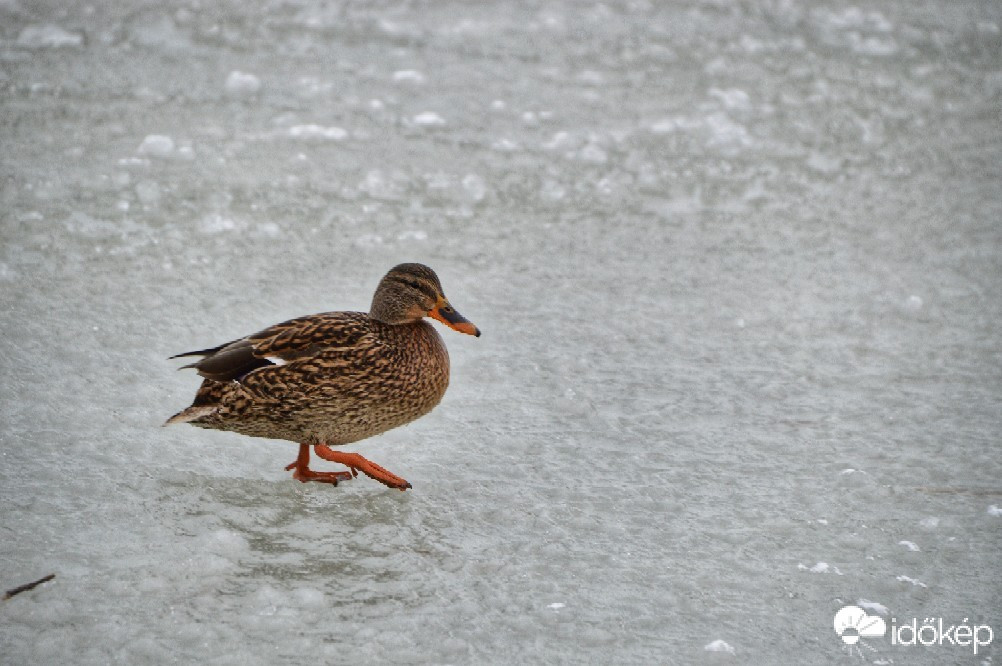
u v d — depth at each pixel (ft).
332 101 55.62
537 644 23.85
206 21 63.46
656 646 23.91
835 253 45.42
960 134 59.00
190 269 40.29
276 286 39.65
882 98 62.44
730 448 31.73
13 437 29.91
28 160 47.29
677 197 50.06
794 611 25.20
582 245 45.01
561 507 28.71
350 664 22.89
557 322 38.75
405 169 49.75
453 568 26.30
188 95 54.90
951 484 30.19
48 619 23.58
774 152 55.16
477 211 47.16
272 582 25.38
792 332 38.70
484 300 39.93
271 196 46.26
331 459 29.45
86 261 40.09
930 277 43.50
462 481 29.81
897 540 27.78
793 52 67.10
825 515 28.76
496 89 58.70
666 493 29.55
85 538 26.37
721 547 27.37
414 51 62.34
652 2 71.92
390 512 28.45
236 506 28.25
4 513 26.94
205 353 29.14
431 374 30.32
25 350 34.12
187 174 47.29
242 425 28.96
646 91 59.98
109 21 62.44
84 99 53.52
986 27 73.05
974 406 34.27
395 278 30.35
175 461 29.91
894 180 53.21
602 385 34.83
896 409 33.94
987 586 26.22
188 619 23.90
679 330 38.58
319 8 66.59
